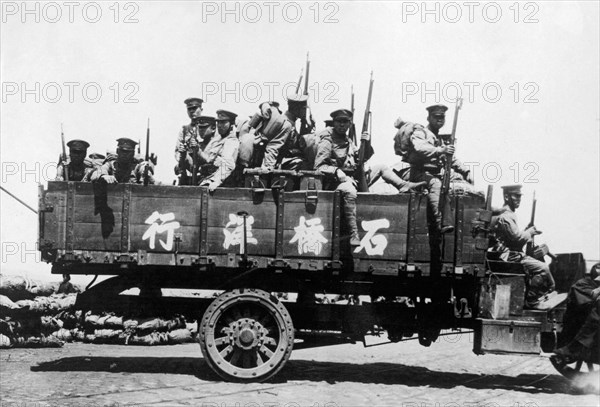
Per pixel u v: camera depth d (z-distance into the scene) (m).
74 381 7.40
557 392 7.97
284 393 7.10
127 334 11.65
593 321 7.81
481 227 7.54
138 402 6.40
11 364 8.62
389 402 6.89
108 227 7.53
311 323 8.03
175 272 8.00
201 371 8.28
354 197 7.55
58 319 11.38
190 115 8.91
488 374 9.40
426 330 7.99
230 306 7.62
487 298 7.76
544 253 9.18
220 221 7.62
